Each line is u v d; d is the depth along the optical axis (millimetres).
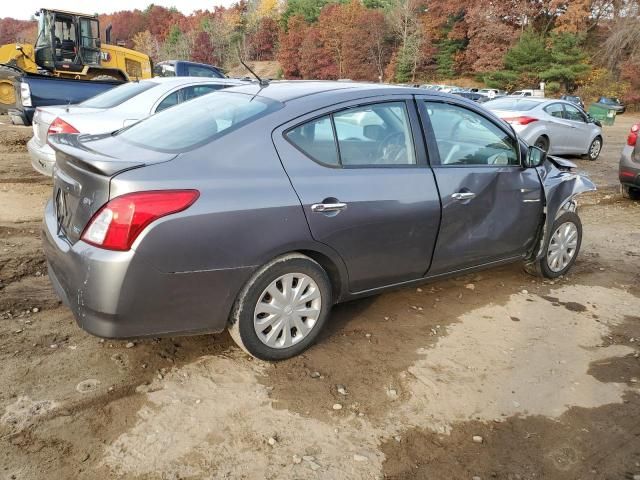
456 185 3965
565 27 52562
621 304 4664
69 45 13938
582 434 2947
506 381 3395
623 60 49312
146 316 2881
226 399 3031
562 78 51969
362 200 3441
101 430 2727
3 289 4207
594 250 6176
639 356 3789
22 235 5496
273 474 2523
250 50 98062
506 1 58094
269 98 3520
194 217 2855
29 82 9500
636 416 3123
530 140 11789
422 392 3221
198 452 2627
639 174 8312
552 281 5105
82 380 3109
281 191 3135
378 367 3453
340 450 2707
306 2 93562
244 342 3229
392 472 2592
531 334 4027
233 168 3061
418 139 3854
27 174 8406
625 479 2646
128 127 3865
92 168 2842
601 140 14164
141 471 2488
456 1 62406
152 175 2832
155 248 2781
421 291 4680
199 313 3023
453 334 3955
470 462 2691
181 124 3518
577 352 3805
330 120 3447
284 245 3156
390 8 74562
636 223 7500
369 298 4457
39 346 3430
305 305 3428
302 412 2967
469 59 62656
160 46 106938
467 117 4219
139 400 2975
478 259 4316
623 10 49375
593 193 9453
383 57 73188
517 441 2863
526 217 4555
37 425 2725
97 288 2773
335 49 77875
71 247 2924
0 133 12273
